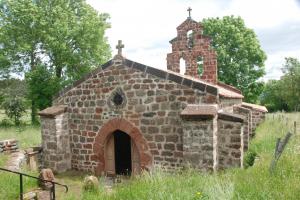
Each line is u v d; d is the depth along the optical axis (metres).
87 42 28.56
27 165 11.73
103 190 8.34
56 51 27.31
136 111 11.59
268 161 9.57
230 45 35.78
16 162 10.78
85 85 12.62
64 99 13.13
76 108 12.88
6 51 27.27
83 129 12.77
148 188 7.41
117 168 13.55
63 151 12.79
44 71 27.44
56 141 12.50
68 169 13.00
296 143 12.55
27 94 27.55
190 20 17.12
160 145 11.22
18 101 26.95
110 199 7.44
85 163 12.79
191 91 10.64
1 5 27.59
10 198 7.42
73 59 28.06
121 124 11.88
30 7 26.39
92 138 12.58
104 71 12.19
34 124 27.41
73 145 13.04
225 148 10.34
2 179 8.20
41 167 12.77
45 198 7.78
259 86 36.41
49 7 27.88
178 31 17.34
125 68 11.73
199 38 17.03
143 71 11.38
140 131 11.55
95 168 12.55
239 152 10.14
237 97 15.18
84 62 28.98
